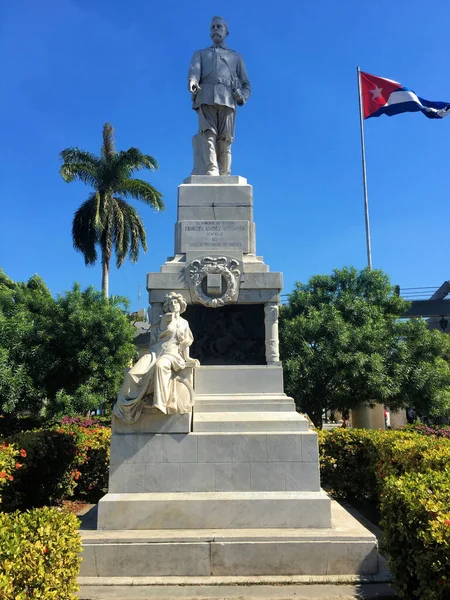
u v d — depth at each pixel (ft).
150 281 25.99
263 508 20.88
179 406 22.48
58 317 57.82
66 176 84.74
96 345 56.29
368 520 28.32
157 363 22.24
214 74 29.71
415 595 15.11
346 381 52.37
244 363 25.95
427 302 79.00
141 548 19.16
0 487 22.26
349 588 18.03
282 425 22.90
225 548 19.16
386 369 51.52
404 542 15.81
